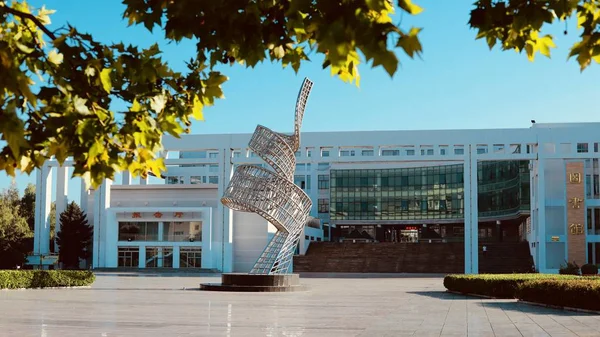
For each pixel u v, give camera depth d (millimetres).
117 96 4750
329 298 26109
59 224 63031
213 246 57562
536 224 54312
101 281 39906
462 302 24000
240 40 4414
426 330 14984
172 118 4918
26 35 4762
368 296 27578
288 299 25297
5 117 3576
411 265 58688
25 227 70375
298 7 3627
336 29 3238
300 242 62250
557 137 51281
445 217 73250
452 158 52594
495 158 52125
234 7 4180
